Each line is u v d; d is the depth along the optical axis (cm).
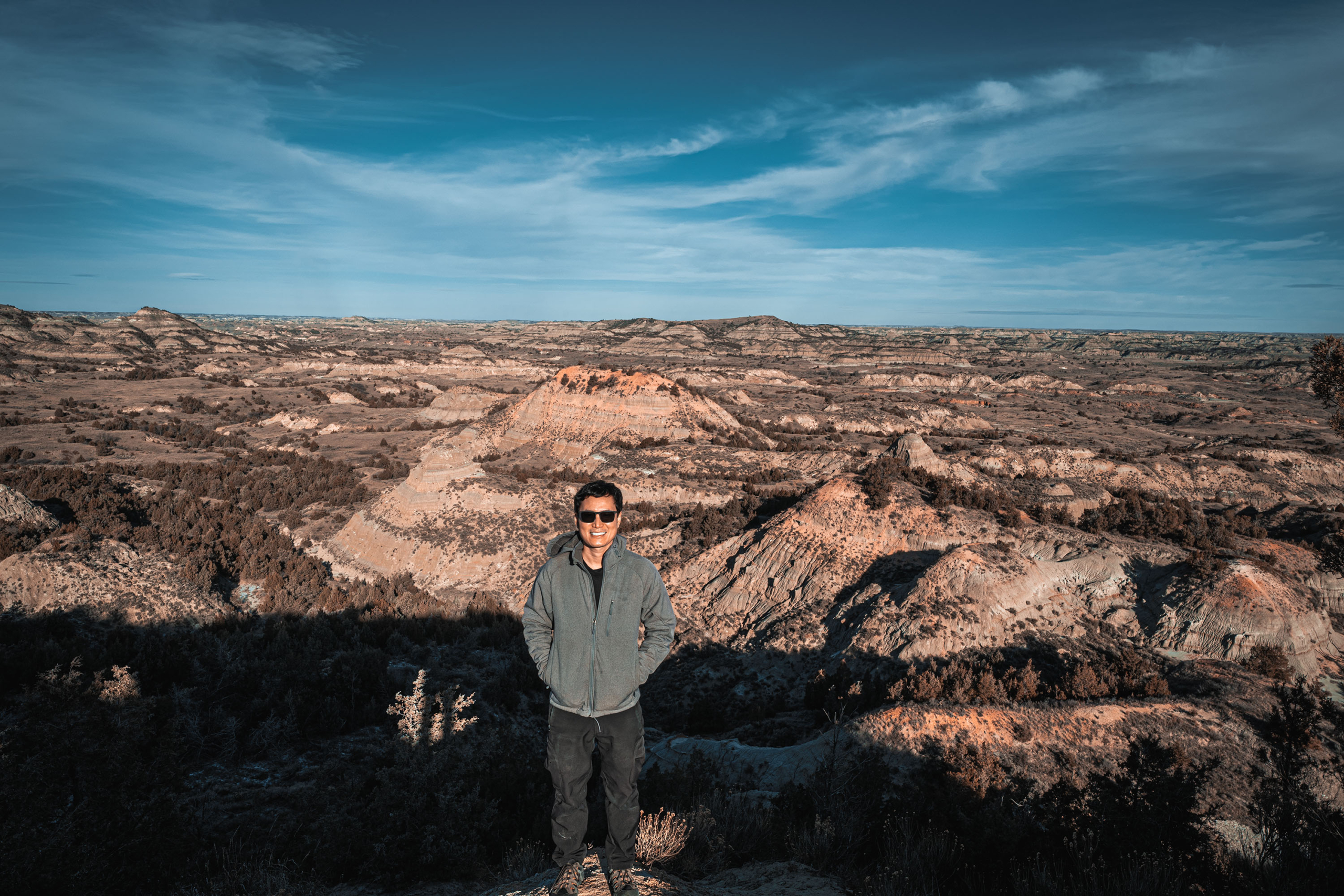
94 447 8938
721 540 5381
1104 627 3888
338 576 5256
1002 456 8388
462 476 5947
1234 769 2406
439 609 4350
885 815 1205
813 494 5181
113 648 2945
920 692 2930
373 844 1345
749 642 4162
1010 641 3638
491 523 5494
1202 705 2869
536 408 9162
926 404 15600
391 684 2989
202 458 8750
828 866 980
